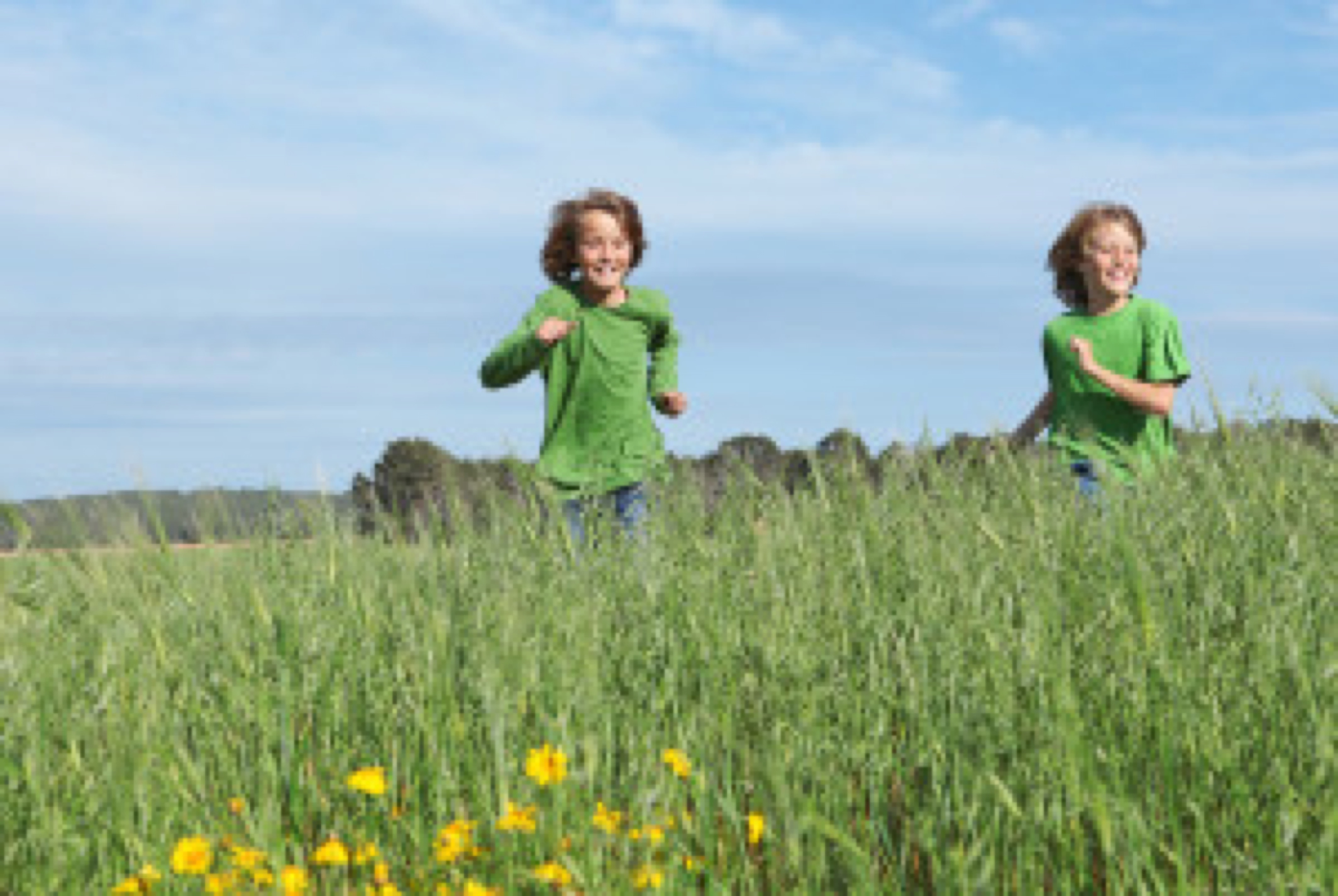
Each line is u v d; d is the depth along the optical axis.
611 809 2.43
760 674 2.75
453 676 2.65
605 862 2.23
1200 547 3.01
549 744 2.41
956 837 2.31
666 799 2.33
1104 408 5.85
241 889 2.16
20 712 2.52
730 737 2.46
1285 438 4.07
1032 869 2.09
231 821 2.45
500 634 2.74
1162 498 3.45
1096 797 2.01
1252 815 2.15
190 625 2.86
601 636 2.98
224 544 3.11
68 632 2.80
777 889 2.22
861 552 3.14
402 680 2.75
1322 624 2.62
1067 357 5.95
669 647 2.92
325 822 2.54
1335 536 3.16
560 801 2.23
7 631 2.78
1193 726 2.32
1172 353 5.75
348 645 2.93
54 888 2.20
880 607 2.91
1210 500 3.37
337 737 2.70
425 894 2.24
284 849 2.31
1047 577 2.75
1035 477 3.56
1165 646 2.44
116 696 2.63
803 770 2.36
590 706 2.54
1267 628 2.52
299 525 3.29
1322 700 2.30
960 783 2.23
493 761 2.49
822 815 2.27
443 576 3.13
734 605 3.09
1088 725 2.32
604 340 5.73
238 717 2.64
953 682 2.43
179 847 2.13
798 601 3.06
